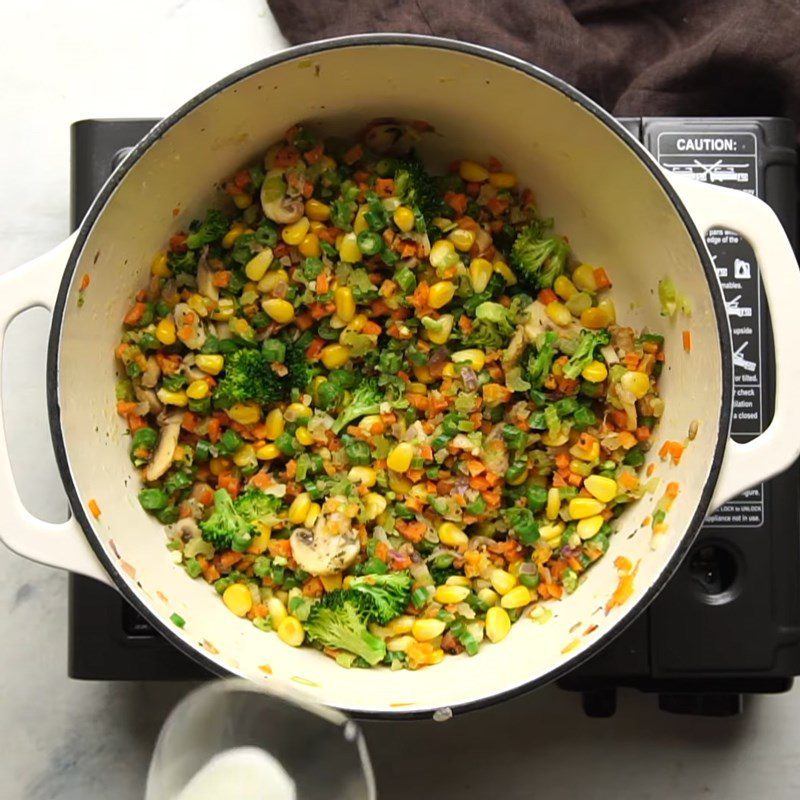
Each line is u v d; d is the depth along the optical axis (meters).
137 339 0.77
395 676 0.75
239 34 0.88
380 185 0.77
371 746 0.86
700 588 0.78
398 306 0.78
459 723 0.86
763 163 0.78
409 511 0.78
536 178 0.79
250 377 0.77
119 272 0.75
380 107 0.77
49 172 0.88
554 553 0.78
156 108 0.88
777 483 0.78
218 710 0.79
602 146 0.73
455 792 0.86
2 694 0.86
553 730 0.86
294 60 0.71
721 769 0.86
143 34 0.88
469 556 0.77
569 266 0.80
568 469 0.78
